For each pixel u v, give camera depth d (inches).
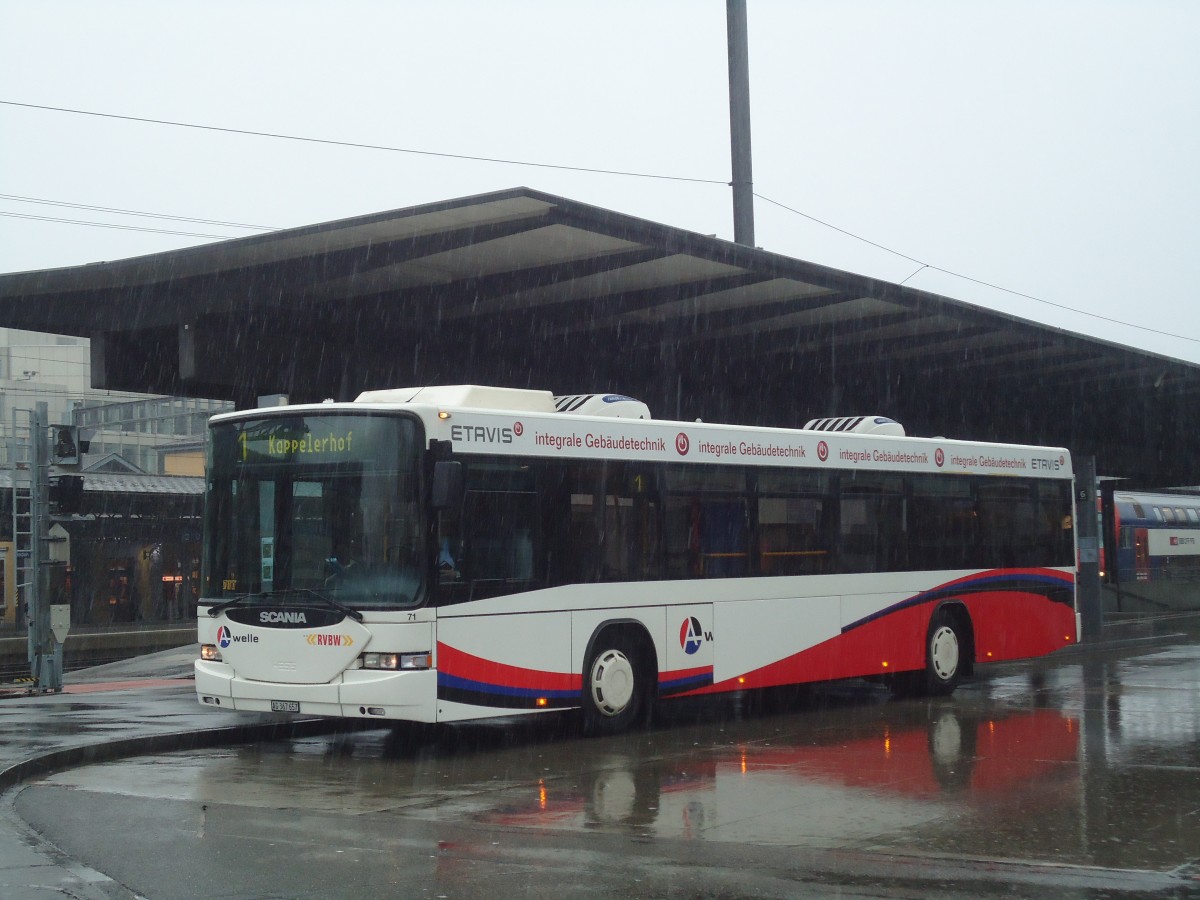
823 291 708.7
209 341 638.5
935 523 685.9
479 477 487.2
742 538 587.5
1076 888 274.2
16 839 320.2
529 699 495.5
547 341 805.9
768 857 305.1
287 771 448.5
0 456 2464.3
